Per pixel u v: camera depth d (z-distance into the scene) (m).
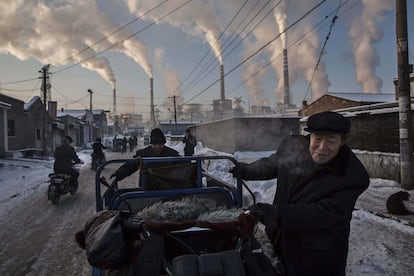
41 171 16.72
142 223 2.00
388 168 10.89
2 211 8.19
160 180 3.74
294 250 1.94
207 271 1.78
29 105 28.31
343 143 1.97
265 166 2.64
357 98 34.88
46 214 7.87
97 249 1.83
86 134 54.03
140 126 131.62
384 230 5.84
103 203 3.72
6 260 4.98
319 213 1.81
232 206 3.32
